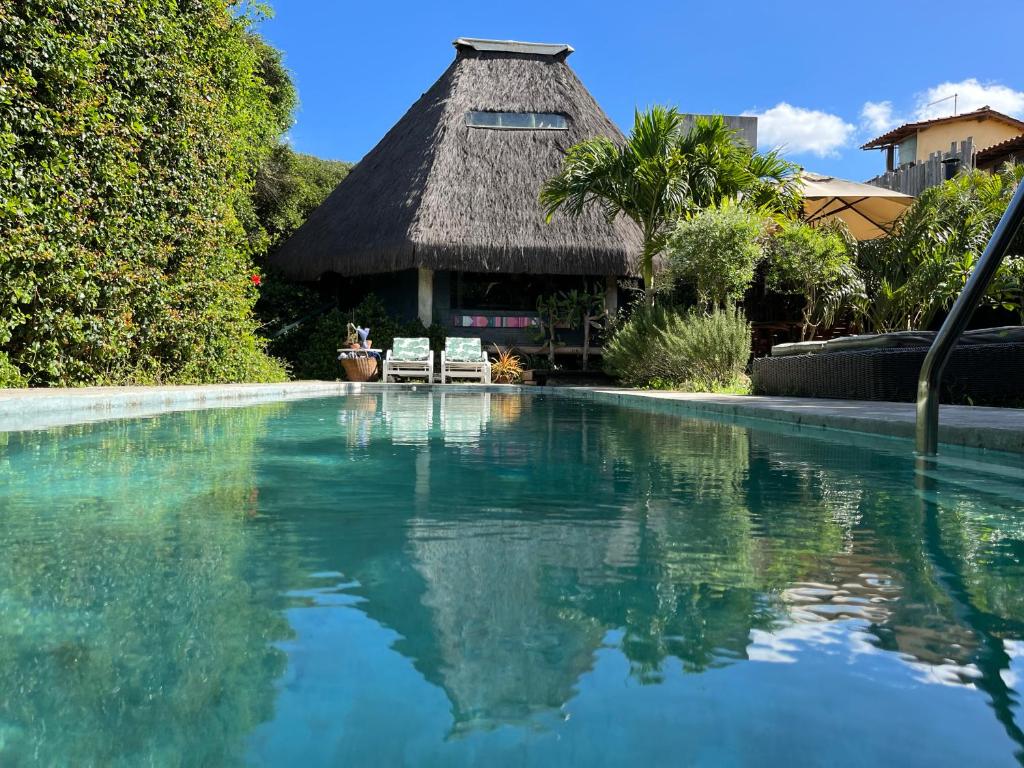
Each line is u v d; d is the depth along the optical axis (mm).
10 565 1380
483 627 1074
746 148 12508
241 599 1192
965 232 12023
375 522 1807
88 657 945
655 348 10719
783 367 8242
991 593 1261
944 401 6160
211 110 8609
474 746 729
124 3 6742
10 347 6191
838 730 764
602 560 1464
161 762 697
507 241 13984
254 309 15773
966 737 755
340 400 7805
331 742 741
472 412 6180
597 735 745
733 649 999
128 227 7102
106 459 2947
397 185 15375
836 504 2131
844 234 13180
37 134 5824
